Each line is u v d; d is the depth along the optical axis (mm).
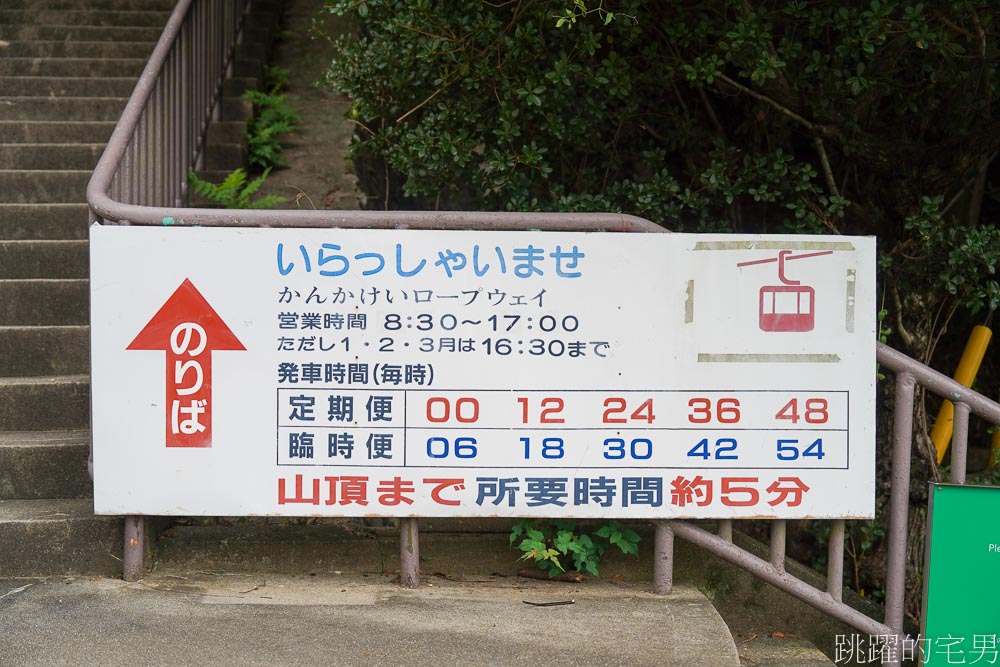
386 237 3244
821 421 3297
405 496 3293
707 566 3783
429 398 3273
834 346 3289
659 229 3291
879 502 4875
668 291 3266
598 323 3270
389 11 4320
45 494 3754
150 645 2865
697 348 3279
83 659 2766
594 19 4102
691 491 3305
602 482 3297
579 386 3281
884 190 4613
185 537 3625
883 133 4410
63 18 7730
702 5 3943
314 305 3250
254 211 3256
